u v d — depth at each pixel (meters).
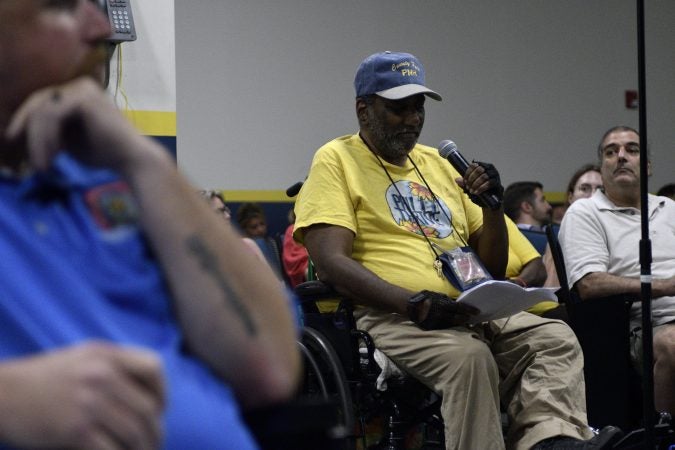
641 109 3.16
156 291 0.96
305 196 3.93
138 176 0.98
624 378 3.96
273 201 9.71
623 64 11.05
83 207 0.95
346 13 9.95
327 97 9.89
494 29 10.51
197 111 9.50
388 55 4.00
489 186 3.93
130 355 0.80
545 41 10.71
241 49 9.62
